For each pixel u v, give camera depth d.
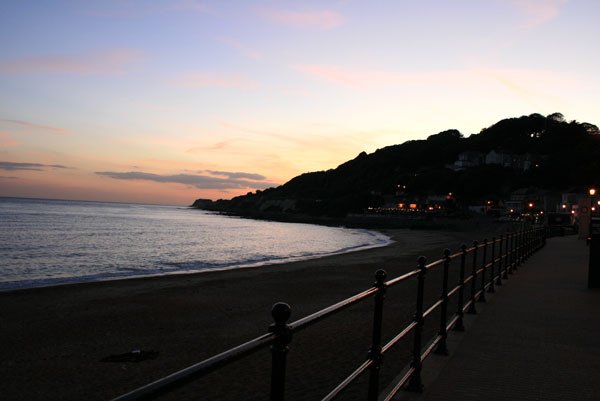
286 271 25.14
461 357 6.25
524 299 10.57
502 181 141.00
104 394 7.88
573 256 21.58
